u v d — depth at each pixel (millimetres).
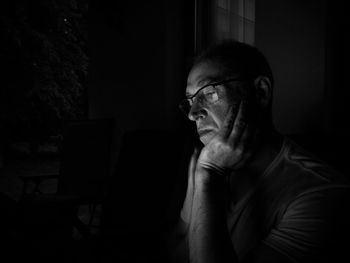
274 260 779
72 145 3701
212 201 867
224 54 895
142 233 2311
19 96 8984
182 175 2404
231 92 874
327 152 1686
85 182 3521
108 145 3529
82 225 2648
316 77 2295
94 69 4207
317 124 2289
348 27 2184
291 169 859
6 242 2125
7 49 8547
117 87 3738
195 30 2779
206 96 900
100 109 4102
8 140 9625
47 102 9586
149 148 2742
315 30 2291
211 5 2629
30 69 8875
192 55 2832
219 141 891
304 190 812
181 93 2982
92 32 4215
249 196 888
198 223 849
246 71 877
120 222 2656
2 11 8312
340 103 2223
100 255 2160
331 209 778
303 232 779
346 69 2193
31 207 2527
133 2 3350
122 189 2756
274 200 848
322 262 758
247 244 862
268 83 885
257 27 2459
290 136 1906
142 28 3221
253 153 887
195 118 918
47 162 8555
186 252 1024
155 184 2576
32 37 8695
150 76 3133
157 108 3049
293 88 2365
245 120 877
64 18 9414
